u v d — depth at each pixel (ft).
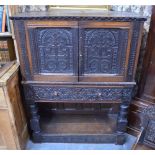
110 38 4.49
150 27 5.27
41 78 5.03
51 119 6.86
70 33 4.45
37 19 4.29
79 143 6.36
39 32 4.49
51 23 4.34
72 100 5.33
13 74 4.97
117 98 5.26
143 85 5.99
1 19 5.23
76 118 6.91
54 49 4.66
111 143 6.31
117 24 4.30
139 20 4.20
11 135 5.43
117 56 4.69
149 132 4.53
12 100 5.06
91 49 4.61
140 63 5.97
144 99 6.15
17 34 4.52
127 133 6.77
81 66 4.81
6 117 5.11
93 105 7.06
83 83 4.99
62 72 4.95
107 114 7.13
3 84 4.54
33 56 4.76
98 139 6.25
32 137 6.46
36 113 5.78
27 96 5.34
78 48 4.57
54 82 5.01
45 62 4.84
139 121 6.31
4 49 5.55
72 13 4.79
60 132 6.26
